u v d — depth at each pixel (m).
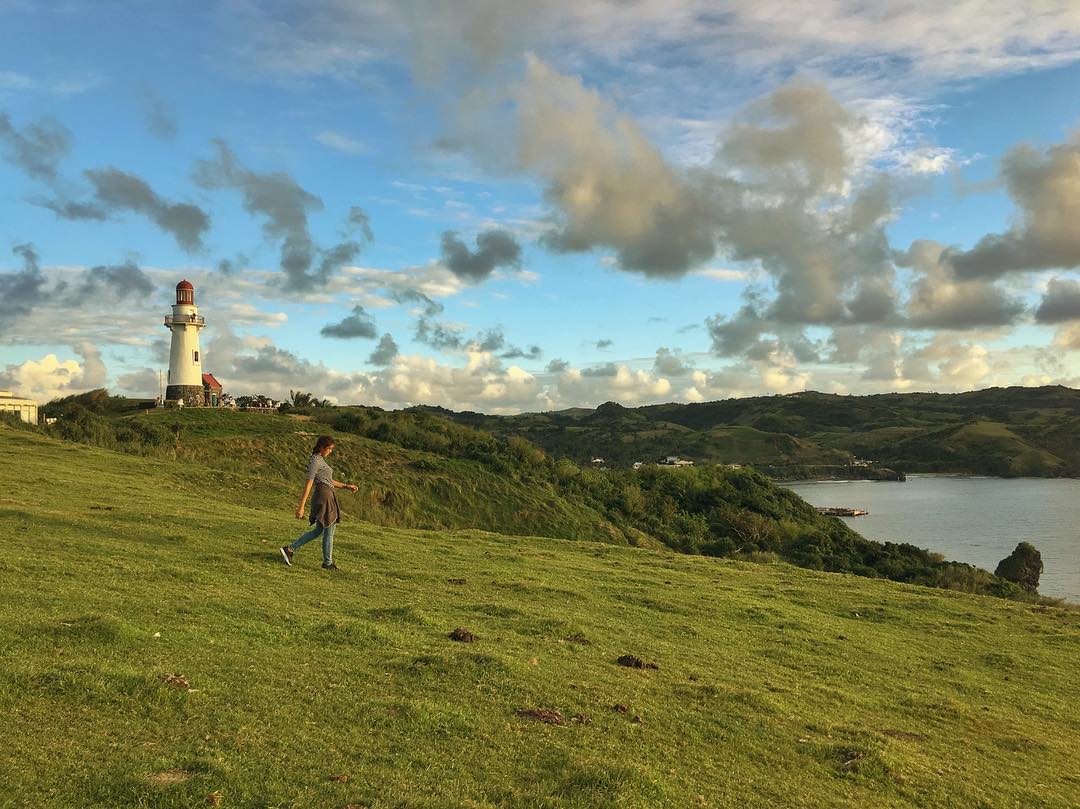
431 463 61.44
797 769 7.87
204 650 9.03
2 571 12.32
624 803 6.10
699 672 11.33
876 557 57.34
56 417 60.94
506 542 26.70
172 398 85.44
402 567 17.95
